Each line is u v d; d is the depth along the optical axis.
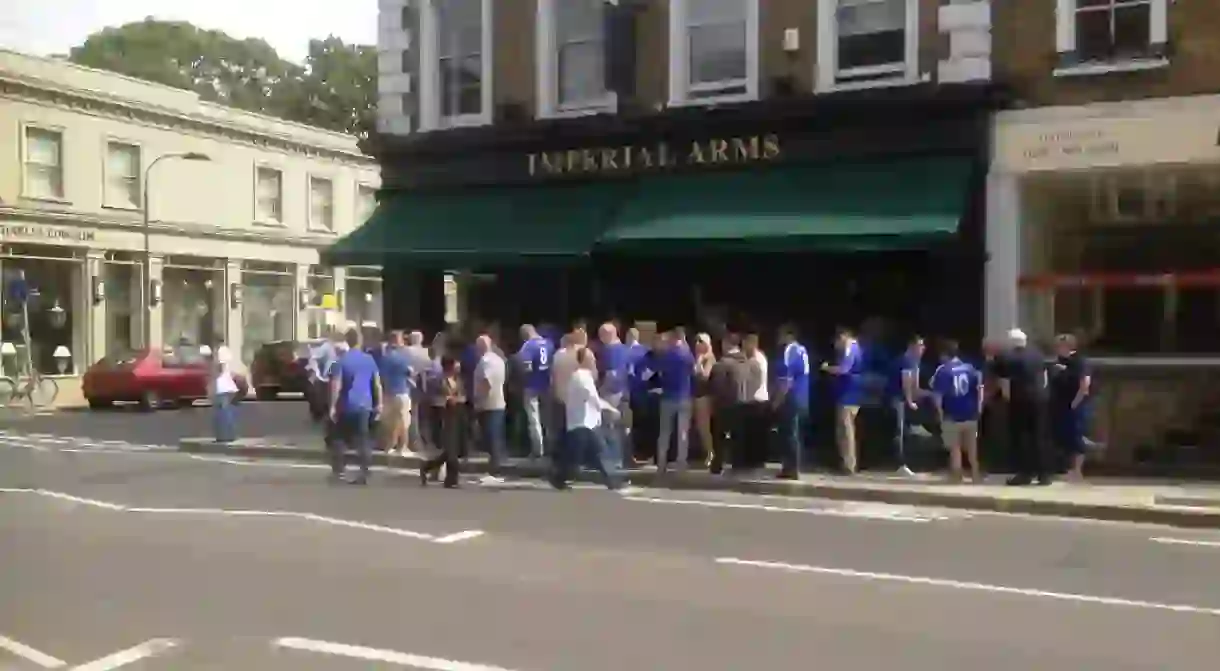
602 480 14.77
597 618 7.34
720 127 16.91
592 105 18.36
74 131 31.81
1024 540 10.36
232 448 18.11
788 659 6.41
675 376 14.52
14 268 30.53
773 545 9.96
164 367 28.02
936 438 15.06
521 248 17.44
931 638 6.87
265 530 10.60
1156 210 15.01
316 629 7.07
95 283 32.38
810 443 16.17
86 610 7.55
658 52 17.75
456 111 19.77
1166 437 14.33
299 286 39.41
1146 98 14.38
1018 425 13.45
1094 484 13.49
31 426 22.72
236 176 36.97
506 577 8.57
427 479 14.56
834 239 15.09
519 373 16.47
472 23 19.62
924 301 15.92
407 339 17.84
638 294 18.00
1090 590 8.22
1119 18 14.65
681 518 11.47
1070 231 15.51
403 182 19.66
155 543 9.93
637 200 17.34
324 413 18.55
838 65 16.53
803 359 14.11
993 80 15.15
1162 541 10.36
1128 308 14.98
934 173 15.33
